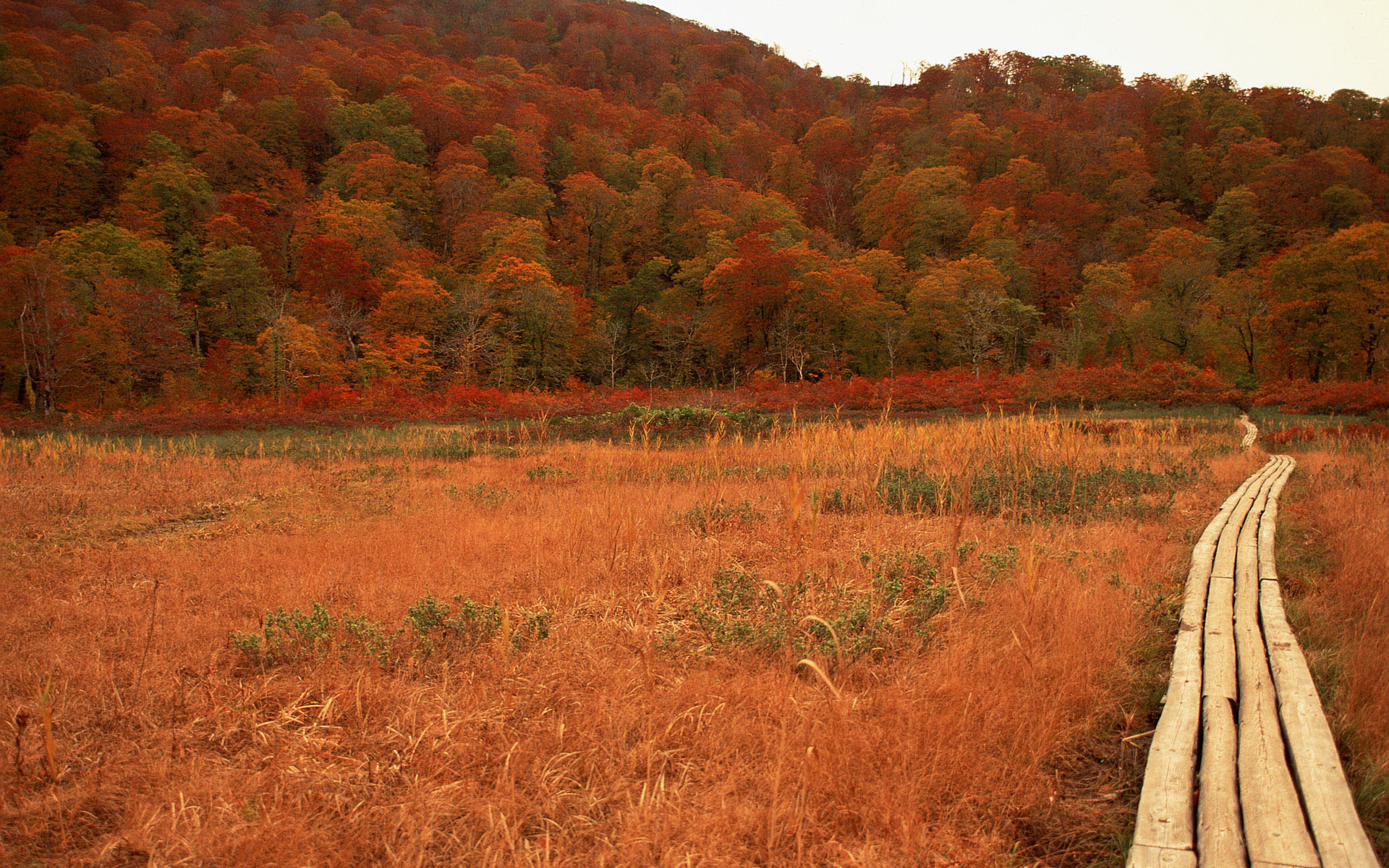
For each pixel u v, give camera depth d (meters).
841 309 58.16
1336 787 2.85
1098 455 14.50
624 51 136.25
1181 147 94.31
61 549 7.96
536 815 2.98
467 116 87.31
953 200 75.88
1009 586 5.57
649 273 68.69
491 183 76.38
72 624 5.24
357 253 55.69
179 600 5.83
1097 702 3.83
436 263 64.94
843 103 136.25
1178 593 5.57
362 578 6.34
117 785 3.20
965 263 58.03
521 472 14.30
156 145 63.94
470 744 3.43
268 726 3.71
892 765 3.19
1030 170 83.44
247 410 31.92
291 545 7.79
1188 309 50.16
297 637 4.79
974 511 9.13
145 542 8.50
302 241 60.56
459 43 131.00
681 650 4.67
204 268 55.22
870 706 3.79
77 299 40.62
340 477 13.95
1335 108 96.31
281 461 16.38
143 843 2.80
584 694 3.98
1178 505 9.73
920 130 98.88
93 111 68.88
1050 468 10.78
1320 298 41.34
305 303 50.66
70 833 2.91
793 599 5.23
